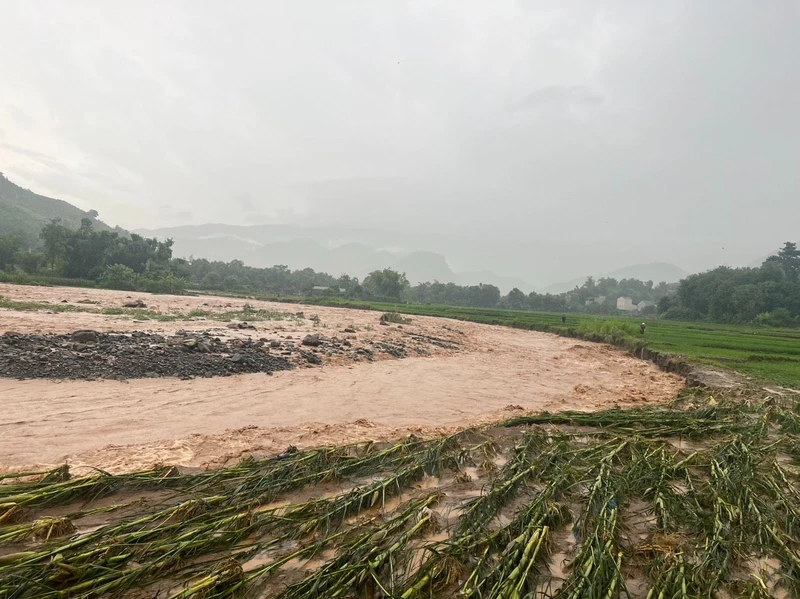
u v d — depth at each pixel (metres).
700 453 8.43
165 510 5.33
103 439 8.02
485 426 10.47
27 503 5.33
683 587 4.23
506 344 31.48
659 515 6.03
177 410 9.95
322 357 17.06
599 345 33.91
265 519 5.34
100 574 4.19
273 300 70.31
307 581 4.18
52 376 10.88
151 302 37.78
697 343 31.95
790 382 18.19
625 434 9.88
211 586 4.06
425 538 5.34
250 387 12.41
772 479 6.96
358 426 10.18
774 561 5.11
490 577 4.41
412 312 61.84
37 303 25.70
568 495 6.63
